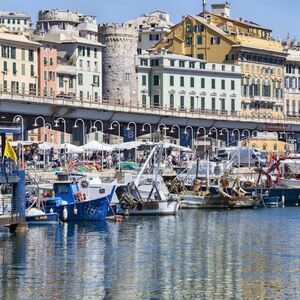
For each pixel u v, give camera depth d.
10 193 155.62
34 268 124.69
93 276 120.69
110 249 140.00
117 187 187.12
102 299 109.94
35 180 174.62
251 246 144.50
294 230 164.25
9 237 147.75
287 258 133.88
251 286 116.25
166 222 175.00
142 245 144.12
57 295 111.19
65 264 127.56
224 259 132.88
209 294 112.50
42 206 167.75
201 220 179.38
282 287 115.94
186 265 128.25
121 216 177.88
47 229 159.25
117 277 120.25
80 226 164.75
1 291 112.81
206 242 148.25
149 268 125.94
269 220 181.00
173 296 111.50
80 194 174.25
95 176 186.75
